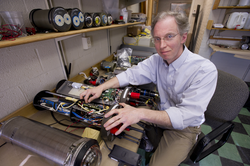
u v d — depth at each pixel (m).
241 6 2.01
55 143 0.47
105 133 0.58
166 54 0.70
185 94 0.73
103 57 1.72
